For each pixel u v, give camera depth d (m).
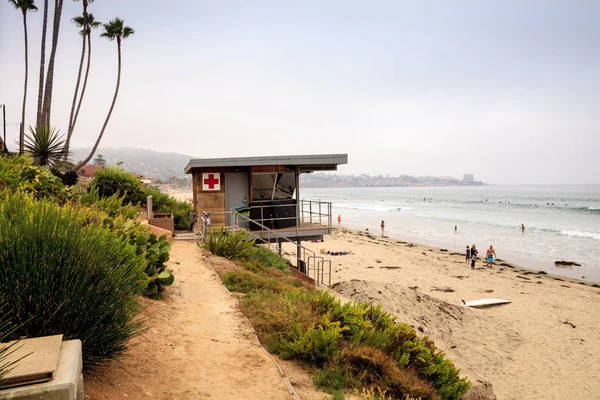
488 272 29.94
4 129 22.28
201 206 16.75
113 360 4.54
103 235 5.06
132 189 20.52
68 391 2.62
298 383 5.27
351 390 5.36
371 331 6.90
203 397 4.49
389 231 57.88
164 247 8.36
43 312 3.63
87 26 30.08
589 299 22.34
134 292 4.98
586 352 14.84
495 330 15.76
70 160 18.25
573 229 55.00
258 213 17.05
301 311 6.98
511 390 11.78
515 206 106.38
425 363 7.02
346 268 30.20
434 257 36.09
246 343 6.26
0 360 2.56
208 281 9.73
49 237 3.92
